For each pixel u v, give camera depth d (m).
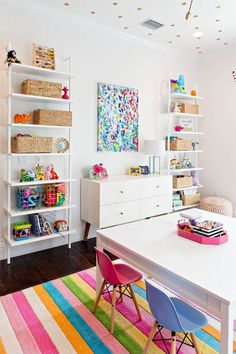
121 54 3.96
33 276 2.75
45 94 3.04
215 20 3.43
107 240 2.11
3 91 3.01
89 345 1.82
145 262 1.77
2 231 3.14
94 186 3.40
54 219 3.48
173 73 4.64
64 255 3.27
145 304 2.27
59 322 2.05
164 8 3.13
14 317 2.10
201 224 2.00
